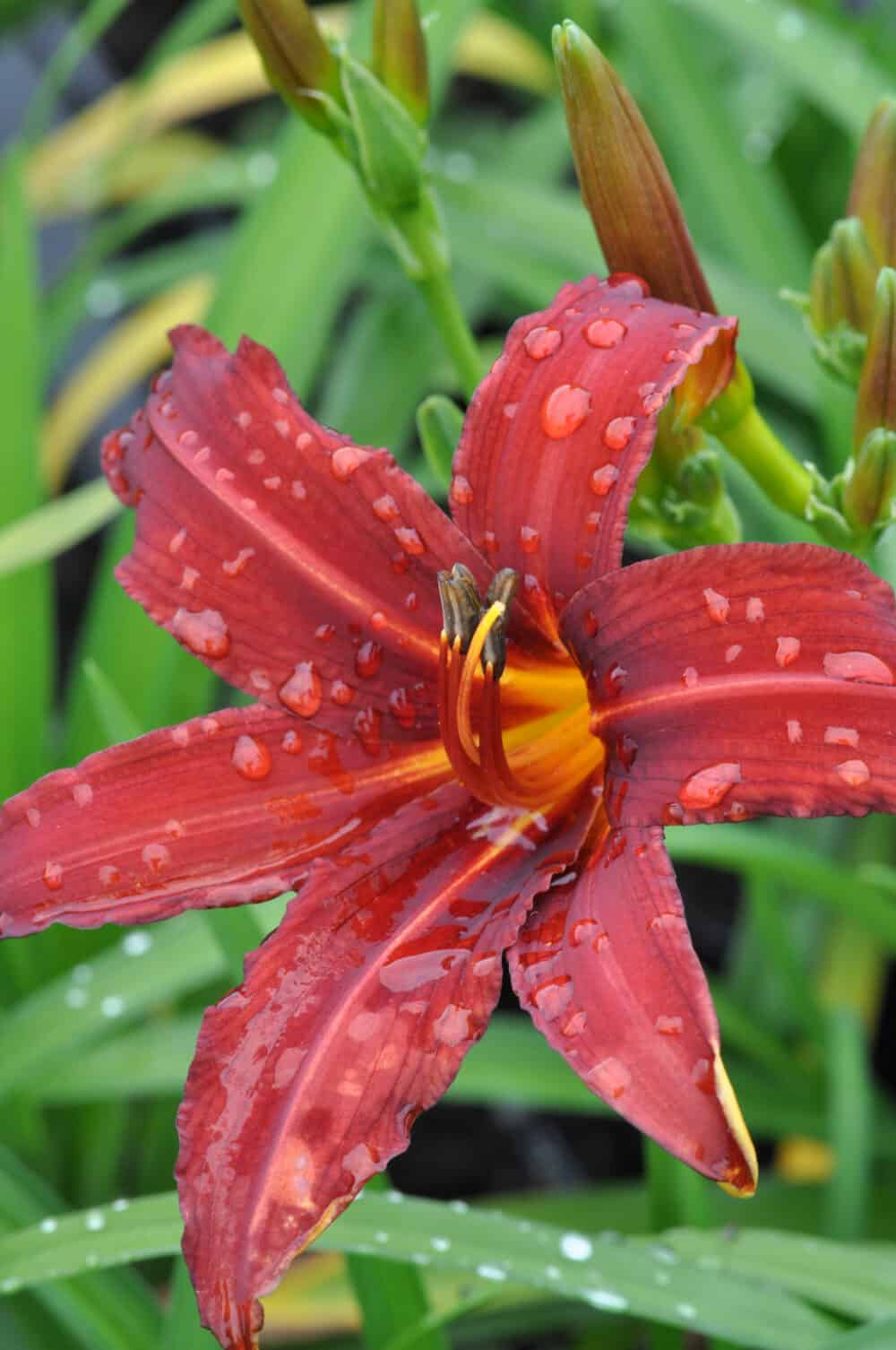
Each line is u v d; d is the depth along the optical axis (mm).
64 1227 581
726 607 517
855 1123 690
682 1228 604
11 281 762
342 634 551
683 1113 495
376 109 593
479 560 546
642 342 534
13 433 766
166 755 547
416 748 555
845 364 599
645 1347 744
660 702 520
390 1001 525
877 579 511
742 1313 585
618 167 563
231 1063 522
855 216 593
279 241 748
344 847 546
